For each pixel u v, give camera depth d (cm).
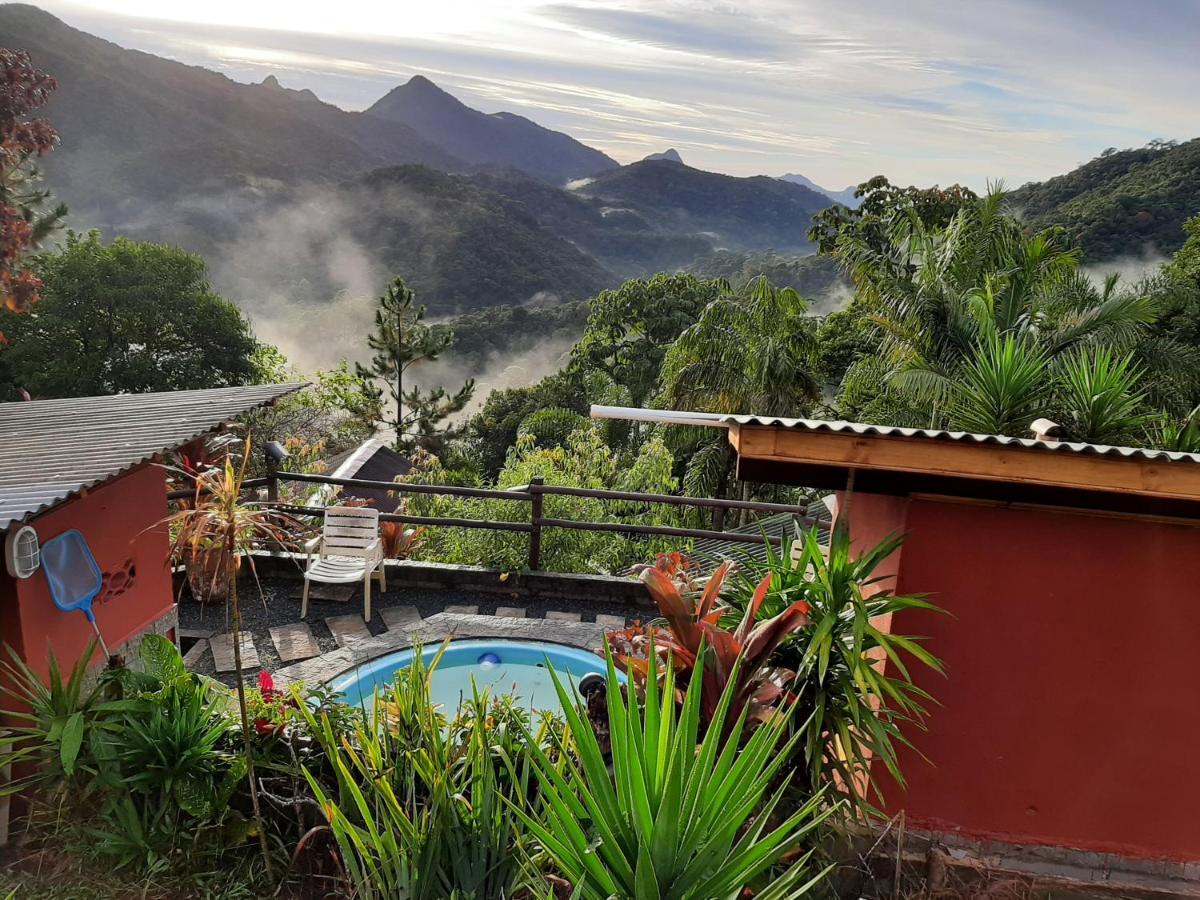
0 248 1149
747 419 279
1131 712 327
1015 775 336
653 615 646
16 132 1126
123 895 316
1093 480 272
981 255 1260
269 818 344
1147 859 335
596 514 794
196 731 342
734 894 196
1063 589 321
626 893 200
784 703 284
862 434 277
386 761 316
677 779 187
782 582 329
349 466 1496
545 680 561
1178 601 317
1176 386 1081
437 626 601
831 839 312
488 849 274
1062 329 1093
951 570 324
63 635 391
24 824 358
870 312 1417
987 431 549
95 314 2575
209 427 434
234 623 314
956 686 333
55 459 375
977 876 319
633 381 3064
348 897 304
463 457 2758
